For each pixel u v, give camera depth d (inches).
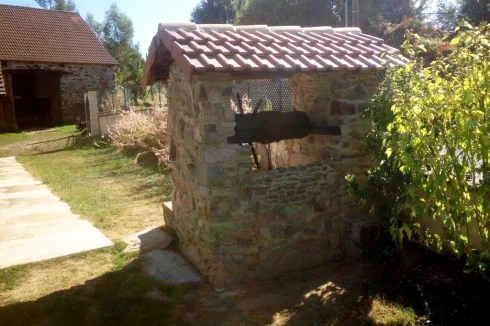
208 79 177.8
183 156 213.8
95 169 457.4
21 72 900.0
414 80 151.3
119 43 1984.5
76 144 633.0
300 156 247.3
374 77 212.7
